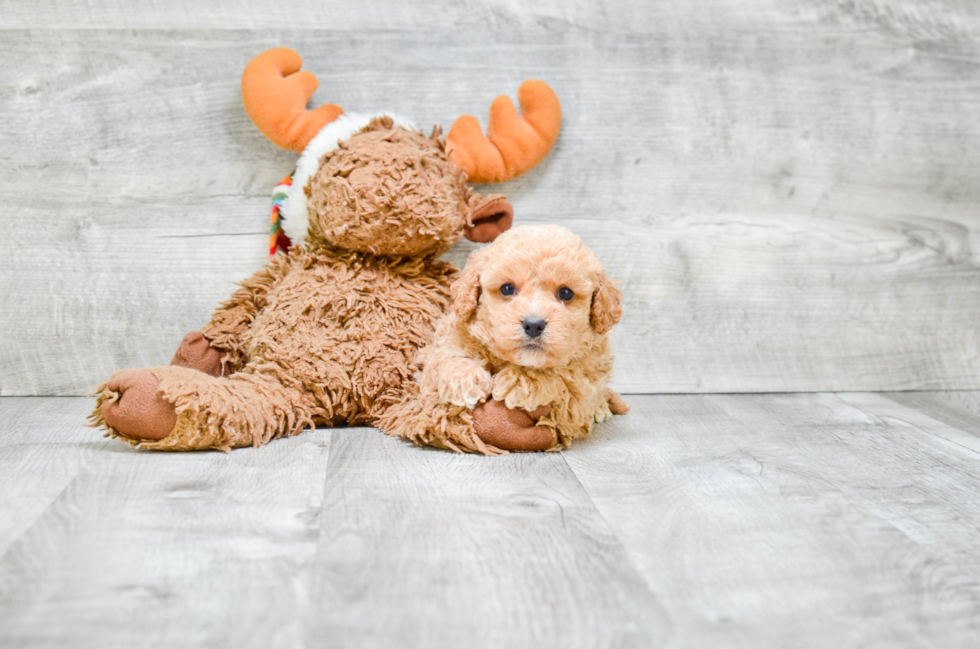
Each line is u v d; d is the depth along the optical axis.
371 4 1.49
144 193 1.49
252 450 1.15
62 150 1.46
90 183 1.48
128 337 1.51
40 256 1.48
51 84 1.45
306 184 1.31
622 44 1.55
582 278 1.13
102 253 1.49
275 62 1.42
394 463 1.11
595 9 1.54
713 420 1.41
